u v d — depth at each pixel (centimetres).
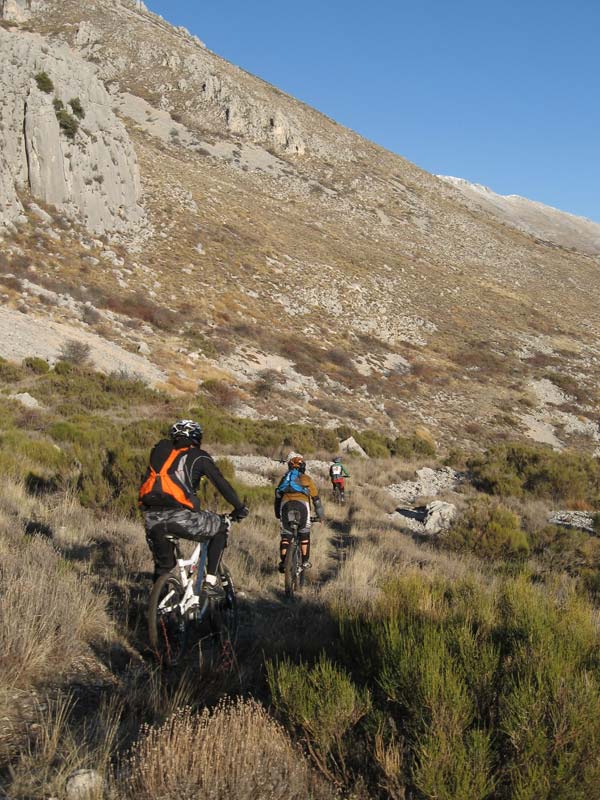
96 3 15650
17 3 14725
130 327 3809
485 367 5709
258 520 1011
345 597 596
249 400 3400
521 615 414
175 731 262
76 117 4903
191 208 6338
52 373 2692
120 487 923
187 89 13100
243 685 377
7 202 4109
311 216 9456
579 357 6631
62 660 371
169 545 420
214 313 4509
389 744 280
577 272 11519
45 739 283
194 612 422
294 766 271
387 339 5672
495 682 317
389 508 1497
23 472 1014
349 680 321
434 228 11431
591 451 4462
